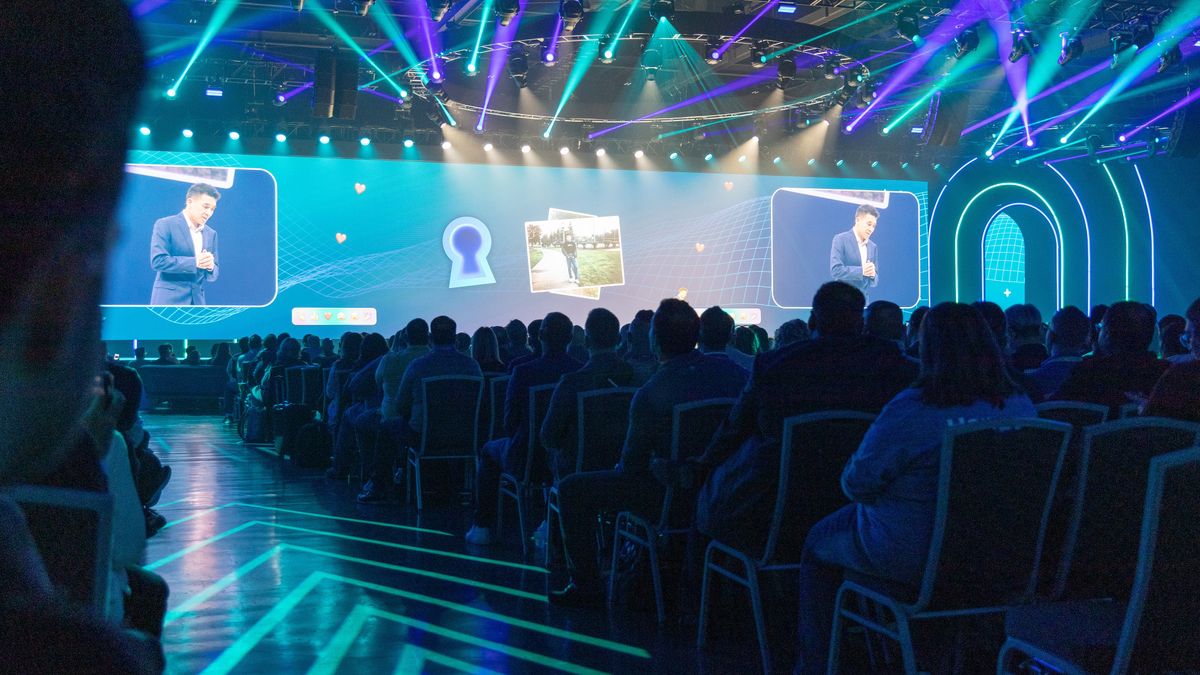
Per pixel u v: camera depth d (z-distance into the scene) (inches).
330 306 578.6
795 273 651.5
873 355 125.8
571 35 449.4
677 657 135.6
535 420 196.1
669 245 631.8
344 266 580.1
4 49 7.9
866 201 662.5
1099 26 479.2
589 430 170.9
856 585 106.9
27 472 8.3
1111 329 145.7
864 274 660.7
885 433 98.8
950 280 677.3
